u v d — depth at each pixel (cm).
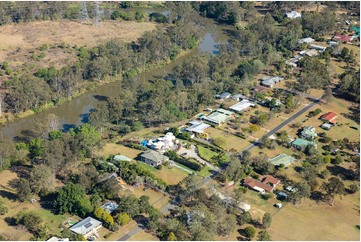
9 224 17775
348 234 18088
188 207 18938
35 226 17312
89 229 17288
